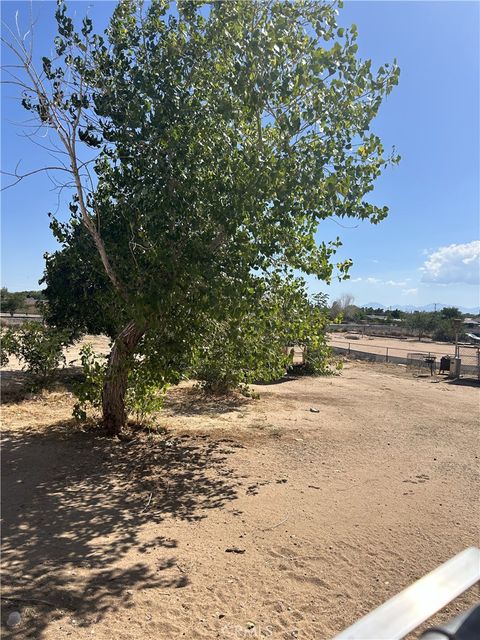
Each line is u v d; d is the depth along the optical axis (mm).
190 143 6758
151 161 6938
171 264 6551
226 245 6887
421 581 1712
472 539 4789
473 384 19219
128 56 7254
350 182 5984
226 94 6602
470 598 3475
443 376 21516
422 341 51594
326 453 7980
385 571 4082
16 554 4109
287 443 8516
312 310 8023
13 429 8297
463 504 5809
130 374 8086
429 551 4492
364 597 3666
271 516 5246
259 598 3605
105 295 9062
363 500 5840
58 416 9477
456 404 14008
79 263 12602
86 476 6285
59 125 6887
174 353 7309
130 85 6992
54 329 13727
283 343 8180
